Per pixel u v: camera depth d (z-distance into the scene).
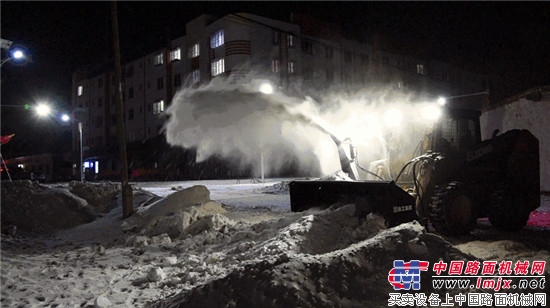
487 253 6.90
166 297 5.07
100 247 8.47
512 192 9.26
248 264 4.77
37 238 10.41
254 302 4.16
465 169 8.90
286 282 4.29
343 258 4.67
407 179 8.99
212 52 43.28
